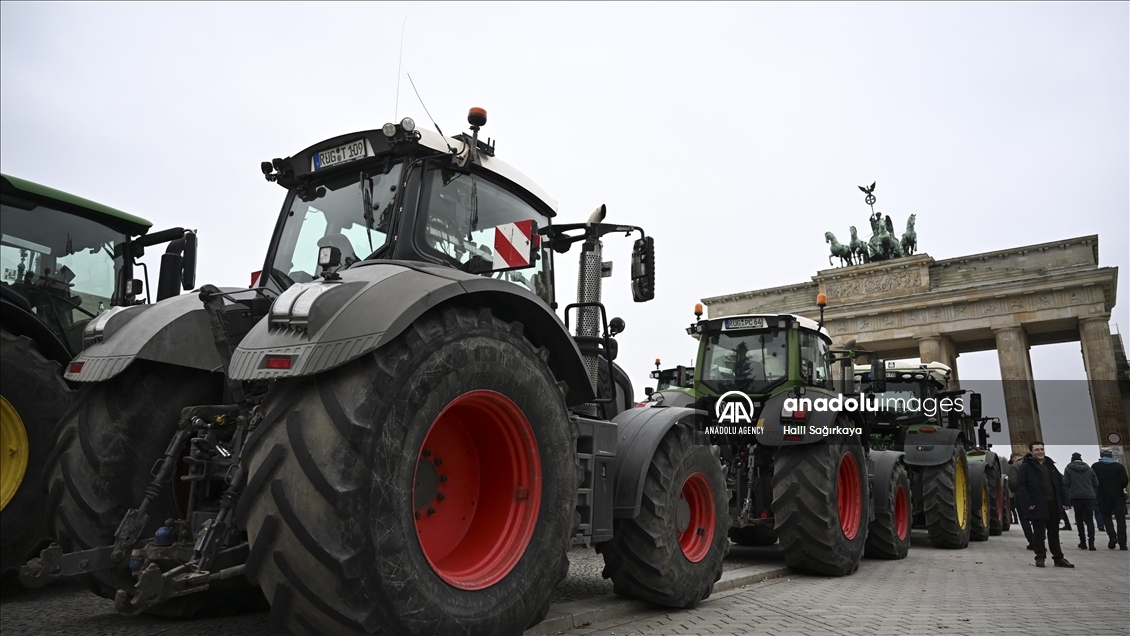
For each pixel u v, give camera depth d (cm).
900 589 739
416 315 318
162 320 410
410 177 412
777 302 5197
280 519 286
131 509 365
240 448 357
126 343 399
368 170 431
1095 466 1466
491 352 352
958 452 1328
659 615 539
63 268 693
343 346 300
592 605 536
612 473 489
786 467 817
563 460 393
